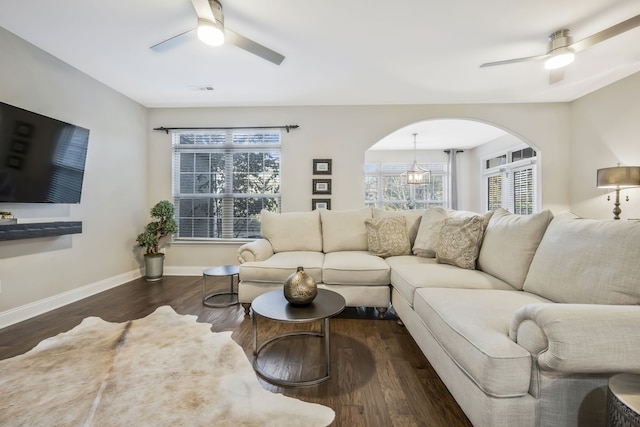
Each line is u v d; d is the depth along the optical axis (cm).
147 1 206
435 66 302
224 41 220
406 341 216
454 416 138
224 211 429
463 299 158
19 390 151
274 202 427
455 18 226
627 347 94
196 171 430
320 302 186
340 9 215
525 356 105
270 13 219
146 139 422
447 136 609
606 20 228
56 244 286
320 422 132
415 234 319
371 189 762
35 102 266
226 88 357
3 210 246
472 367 115
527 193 545
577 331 95
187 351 195
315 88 357
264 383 161
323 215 339
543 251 168
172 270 419
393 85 349
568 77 330
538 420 105
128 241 385
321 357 192
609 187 323
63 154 282
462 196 733
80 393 148
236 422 130
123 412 135
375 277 256
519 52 276
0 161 230
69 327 235
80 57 285
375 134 414
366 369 178
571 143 402
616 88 342
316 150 417
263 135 425
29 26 236
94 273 331
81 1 206
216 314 265
